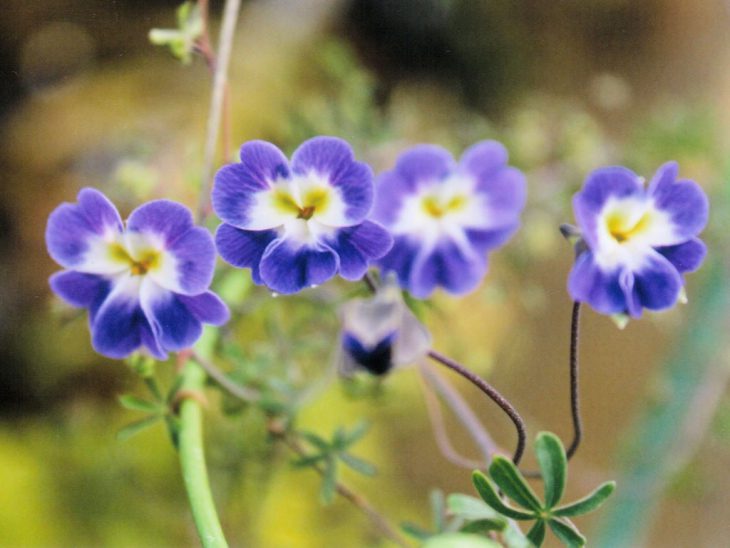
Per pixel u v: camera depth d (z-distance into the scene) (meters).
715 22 0.35
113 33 0.35
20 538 0.27
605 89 0.31
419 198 0.18
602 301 0.15
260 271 0.15
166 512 0.28
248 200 0.15
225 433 0.24
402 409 0.30
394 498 0.30
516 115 0.35
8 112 0.34
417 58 0.39
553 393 0.32
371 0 0.40
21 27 0.34
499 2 0.37
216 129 0.18
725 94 0.34
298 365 0.24
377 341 0.16
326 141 0.15
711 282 0.27
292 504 0.28
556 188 0.27
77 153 0.32
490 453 0.19
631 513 0.27
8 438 0.30
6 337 0.31
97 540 0.28
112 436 0.29
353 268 0.15
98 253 0.16
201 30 0.19
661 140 0.28
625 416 0.32
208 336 0.20
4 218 0.33
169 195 0.27
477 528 0.16
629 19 0.35
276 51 0.36
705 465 0.30
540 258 0.28
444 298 0.25
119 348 0.16
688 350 0.28
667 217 0.15
